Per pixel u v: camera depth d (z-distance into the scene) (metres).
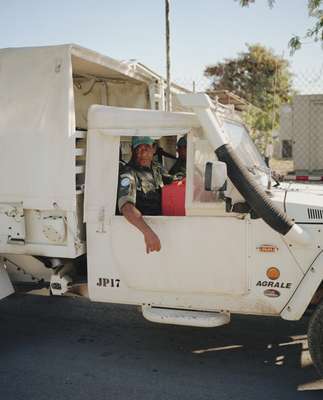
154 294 3.51
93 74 4.50
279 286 3.23
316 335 3.13
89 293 3.63
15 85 3.56
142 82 5.02
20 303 5.21
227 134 3.47
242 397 3.26
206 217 3.28
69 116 3.42
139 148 3.63
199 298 3.42
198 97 3.09
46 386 3.46
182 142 4.11
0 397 3.31
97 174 3.50
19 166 3.57
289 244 3.17
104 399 3.27
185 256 3.36
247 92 27.23
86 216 3.53
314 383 3.44
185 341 4.20
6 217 3.67
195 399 3.25
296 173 10.98
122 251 3.48
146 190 3.61
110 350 4.05
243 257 3.26
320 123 10.75
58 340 4.27
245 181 3.00
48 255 3.63
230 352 3.97
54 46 3.46
